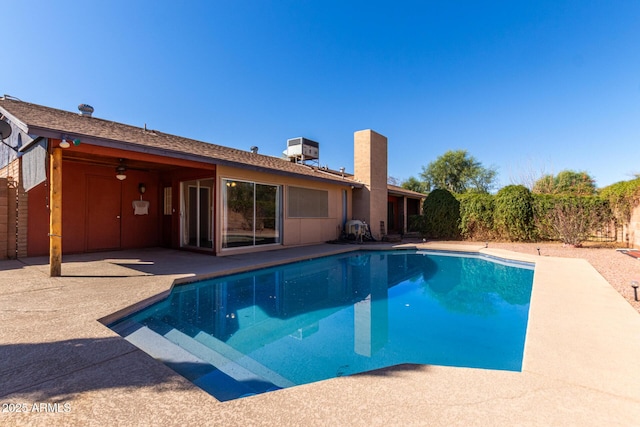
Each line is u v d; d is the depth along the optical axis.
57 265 6.35
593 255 10.63
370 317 5.40
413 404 2.23
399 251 12.91
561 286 5.95
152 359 2.85
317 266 9.83
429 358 3.87
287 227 12.47
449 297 6.66
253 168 10.45
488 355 3.96
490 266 10.08
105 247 10.38
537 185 26.20
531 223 15.18
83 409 2.09
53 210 6.31
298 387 2.46
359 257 11.70
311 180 13.44
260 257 9.62
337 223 15.30
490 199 15.98
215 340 4.29
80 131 6.75
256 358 3.80
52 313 4.09
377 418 2.05
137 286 5.60
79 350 3.00
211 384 3.17
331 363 3.71
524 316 5.48
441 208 16.97
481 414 2.11
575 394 2.38
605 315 4.26
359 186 16.05
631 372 2.72
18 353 2.91
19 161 8.38
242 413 2.09
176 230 11.06
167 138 10.48
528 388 2.46
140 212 11.10
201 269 7.41
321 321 5.18
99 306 4.42
